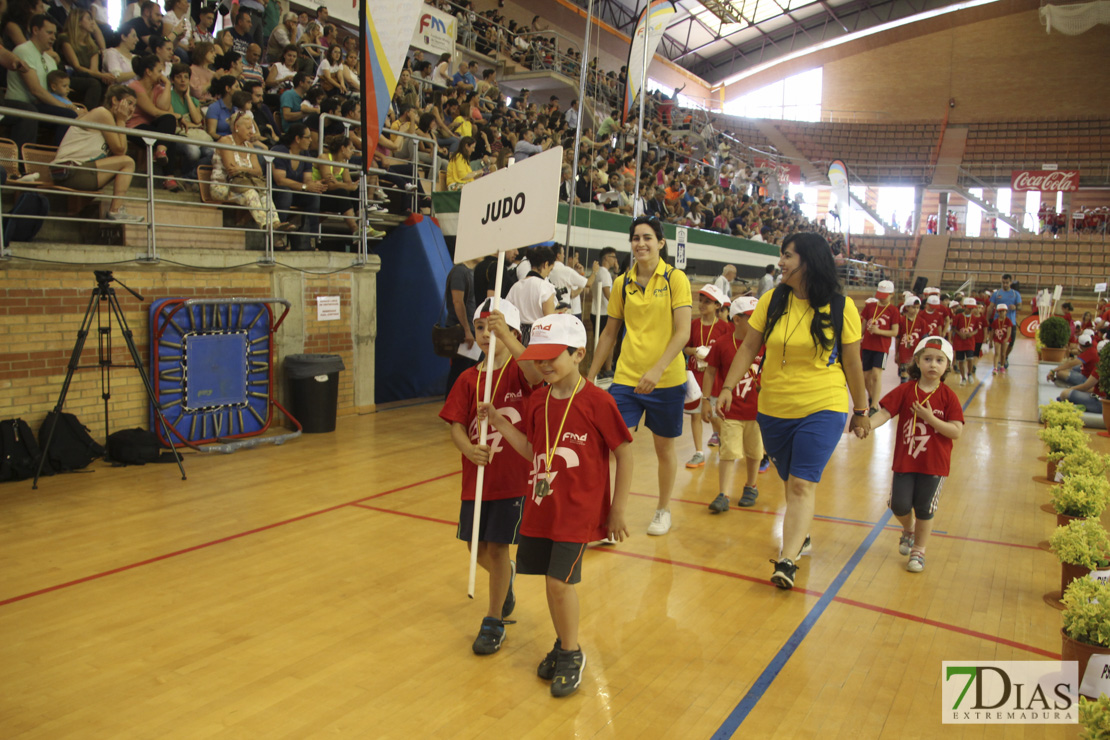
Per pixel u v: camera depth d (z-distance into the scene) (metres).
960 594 4.52
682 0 36.88
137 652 3.59
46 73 7.45
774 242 24.84
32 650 3.59
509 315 3.64
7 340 6.28
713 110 44.03
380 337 10.91
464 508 3.78
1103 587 3.30
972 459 8.42
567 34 30.55
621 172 16.86
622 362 5.34
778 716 3.14
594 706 3.20
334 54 12.64
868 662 3.64
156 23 9.71
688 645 3.79
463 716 3.10
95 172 7.04
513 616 4.11
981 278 35.28
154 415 7.25
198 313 7.51
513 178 3.83
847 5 42.12
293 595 4.29
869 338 10.72
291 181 8.77
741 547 5.32
